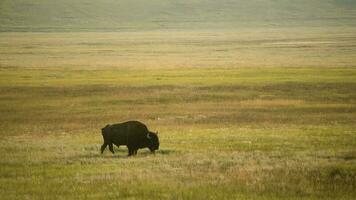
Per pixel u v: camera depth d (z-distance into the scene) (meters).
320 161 84.25
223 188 66.44
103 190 66.62
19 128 145.00
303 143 107.81
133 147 94.81
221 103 192.00
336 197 62.66
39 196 64.38
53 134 133.12
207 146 105.75
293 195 63.59
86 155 96.25
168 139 116.81
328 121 149.00
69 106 189.75
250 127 139.12
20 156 95.56
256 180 70.31
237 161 85.44
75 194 65.12
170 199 61.38
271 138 115.62
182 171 77.69
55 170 81.00
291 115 162.38
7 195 65.25
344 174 72.44
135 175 74.94
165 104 192.38
